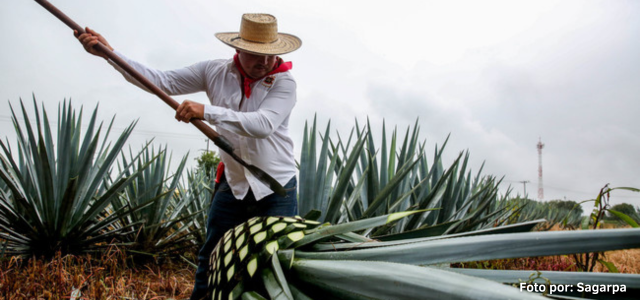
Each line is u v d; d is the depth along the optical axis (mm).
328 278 1278
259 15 2605
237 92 2639
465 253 1175
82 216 3869
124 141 4195
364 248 1442
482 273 1364
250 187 2617
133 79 2611
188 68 2838
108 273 3566
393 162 4559
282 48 2537
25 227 3744
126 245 4199
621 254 5762
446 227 2037
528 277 1307
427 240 1396
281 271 1312
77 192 3975
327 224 1524
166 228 4461
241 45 2475
